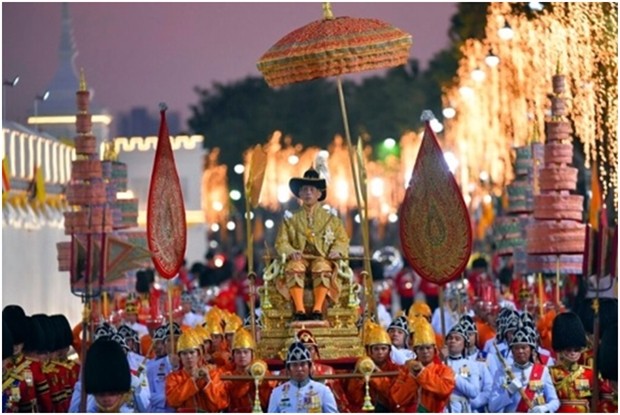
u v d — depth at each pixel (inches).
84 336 1275.8
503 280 2276.1
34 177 2031.3
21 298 1925.4
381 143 4005.9
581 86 2054.6
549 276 1977.1
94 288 1568.7
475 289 2138.3
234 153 4404.5
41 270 2054.6
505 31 2164.1
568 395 1246.9
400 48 1363.2
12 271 1879.9
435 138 1286.9
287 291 1333.7
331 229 1358.3
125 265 1304.1
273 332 1330.0
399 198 3902.6
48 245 2108.8
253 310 1342.3
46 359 1370.6
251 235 1352.1
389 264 3767.2
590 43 2064.5
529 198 2042.3
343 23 1369.3
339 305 1342.3
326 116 4451.3
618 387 1217.4
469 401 1254.3
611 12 2062.0
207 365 1245.7
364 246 1375.5
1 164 1750.7
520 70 2554.1
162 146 1306.6
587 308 1464.1
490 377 1257.4
